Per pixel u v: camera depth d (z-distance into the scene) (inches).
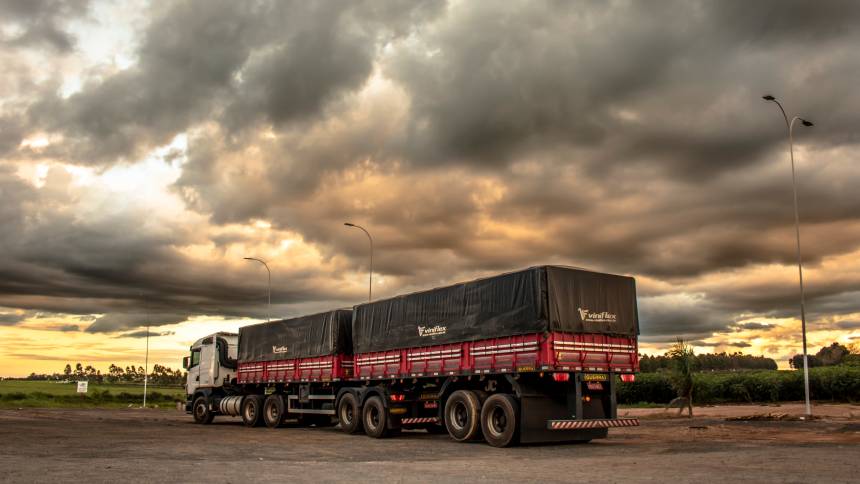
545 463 509.7
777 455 524.7
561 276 661.9
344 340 940.6
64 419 1338.6
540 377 671.8
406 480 409.1
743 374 1662.2
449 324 750.5
